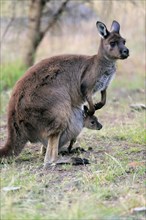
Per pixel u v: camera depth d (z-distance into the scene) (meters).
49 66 15.37
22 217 10.52
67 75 15.55
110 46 16.06
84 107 16.98
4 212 10.61
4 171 13.80
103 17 31.09
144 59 34.56
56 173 13.90
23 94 14.87
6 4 31.00
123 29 37.16
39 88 14.87
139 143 17.39
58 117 14.79
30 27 30.14
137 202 11.42
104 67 16.16
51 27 31.12
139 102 25.11
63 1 31.58
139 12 35.22
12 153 14.98
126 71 33.12
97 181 12.93
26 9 31.28
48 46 34.28
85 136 18.45
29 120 14.82
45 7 31.23
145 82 30.36
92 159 15.29
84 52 33.62
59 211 10.79
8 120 15.02
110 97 26.50
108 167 13.88
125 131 18.62
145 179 13.23
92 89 16.09
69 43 34.75
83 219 10.31
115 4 31.61
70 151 16.23
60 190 12.44
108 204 11.48
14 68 29.06
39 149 16.98
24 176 13.57
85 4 34.88
